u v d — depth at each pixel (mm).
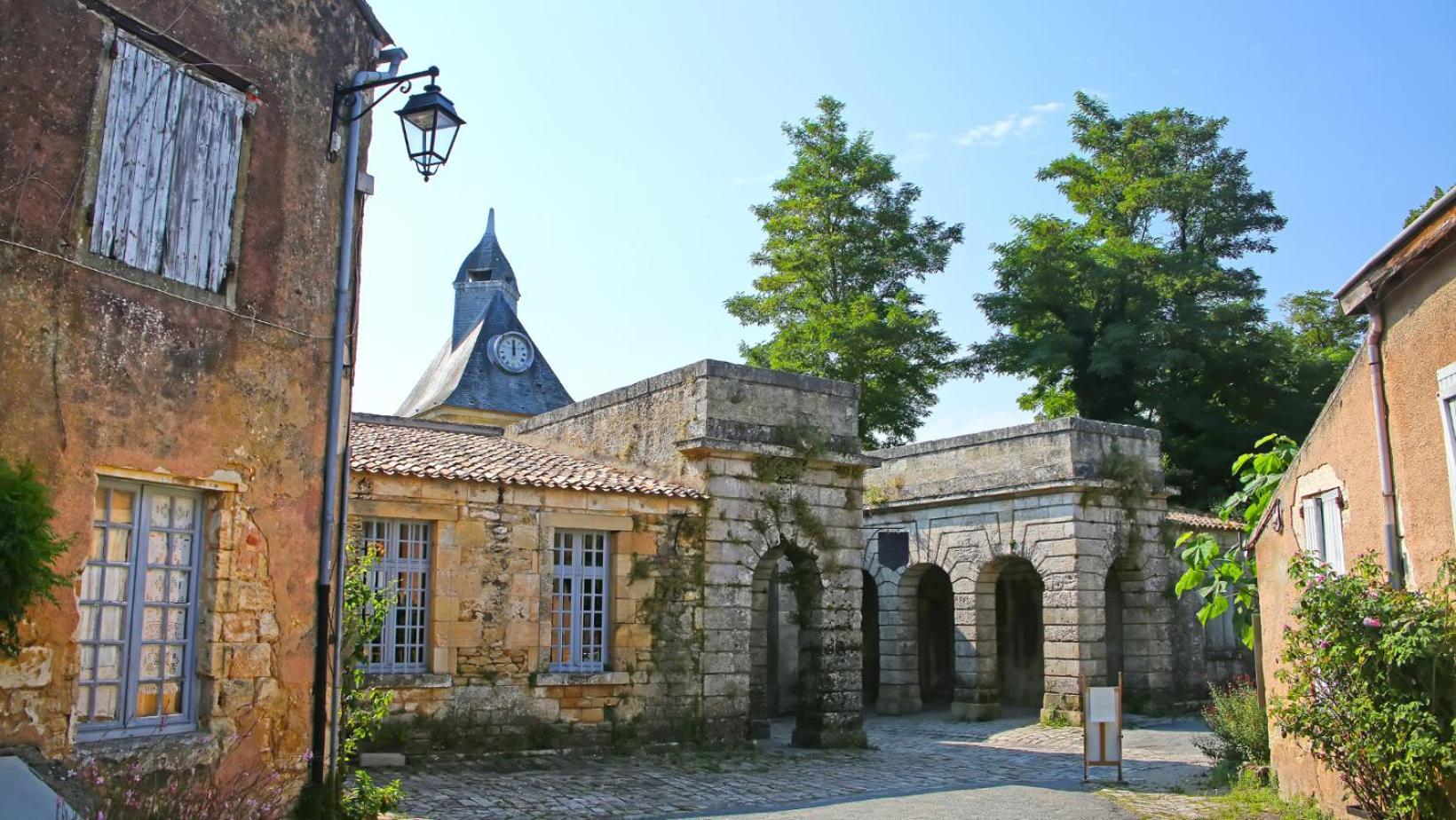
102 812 6980
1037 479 24031
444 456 17516
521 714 16250
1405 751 8820
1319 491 11227
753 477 18984
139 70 8828
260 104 9859
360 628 12172
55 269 8148
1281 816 11328
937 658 28766
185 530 9219
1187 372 34562
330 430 10320
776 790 14500
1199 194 36000
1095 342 34812
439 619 15781
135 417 8641
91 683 8367
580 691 16891
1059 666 23141
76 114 8344
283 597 9773
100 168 8477
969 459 25750
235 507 9414
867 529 27781
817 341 34188
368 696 12289
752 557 18797
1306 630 9867
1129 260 33969
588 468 19188
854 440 20312
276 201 9969
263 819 8969
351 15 10906
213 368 9297
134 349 8672
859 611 19922
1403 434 9477
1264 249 37344
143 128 8820
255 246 9742
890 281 36875
